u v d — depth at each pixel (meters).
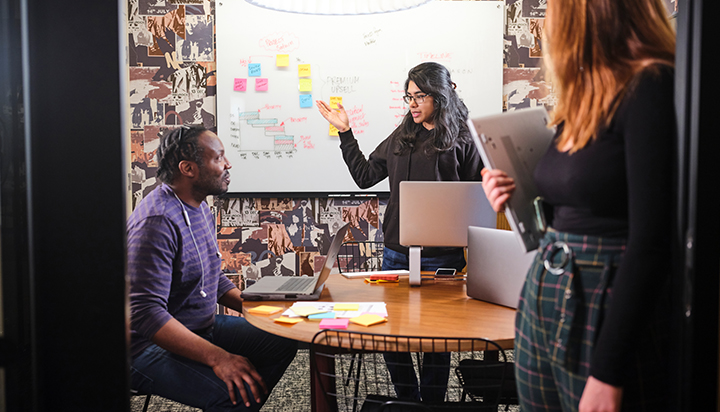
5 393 0.77
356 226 3.34
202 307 1.79
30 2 0.77
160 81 3.24
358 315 1.50
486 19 3.26
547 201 0.96
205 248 1.80
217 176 1.78
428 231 1.88
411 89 2.30
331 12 1.94
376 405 1.40
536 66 3.31
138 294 1.53
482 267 1.67
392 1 1.92
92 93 0.78
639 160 0.75
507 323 1.42
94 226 0.79
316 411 1.41
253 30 3.22
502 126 1.04
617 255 0.81
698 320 0.76
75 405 0.80
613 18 0.82
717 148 0.75
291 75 3.25
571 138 0.87
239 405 1.52
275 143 3.27
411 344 1.26
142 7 3.21
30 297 0.77
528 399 0.95
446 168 2.32
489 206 1.87
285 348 1.91
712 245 0.76
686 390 0.78
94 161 0.79
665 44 0.83
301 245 3.35
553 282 0.88
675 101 0.77
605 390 0.76
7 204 0.77
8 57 0.76
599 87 0.82
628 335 0.74
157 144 3.26
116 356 0.80
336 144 3.28
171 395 1.56
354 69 3.26
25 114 0.77
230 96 3.24
